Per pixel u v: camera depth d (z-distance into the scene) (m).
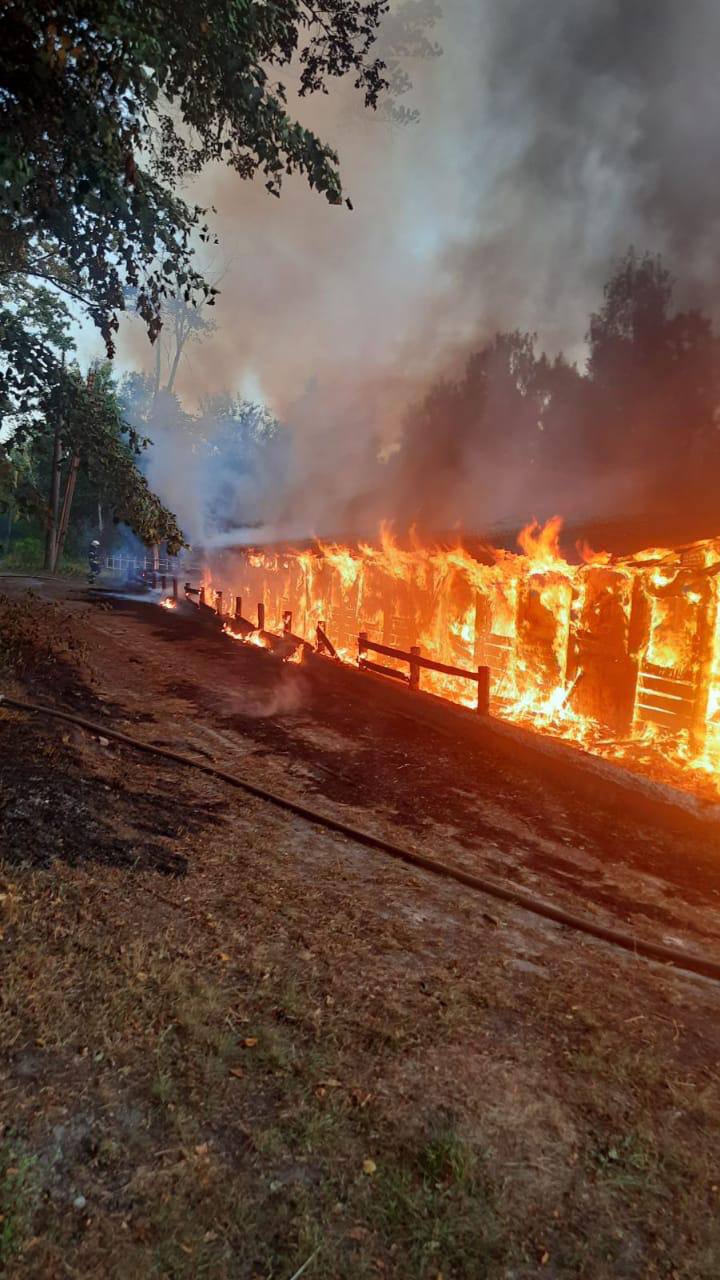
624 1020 4.55
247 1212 2.93
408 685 13.39
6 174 4.95
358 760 10.30
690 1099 3.82
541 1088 3.82
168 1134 3.27
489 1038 4.22
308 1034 4.07
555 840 7.78
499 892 6.37
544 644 14.47
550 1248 2.90
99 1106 3.35
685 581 11.38
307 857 6.80
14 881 5.11
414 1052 4.01
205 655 17.64
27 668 12.95
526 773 9.89
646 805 8.44
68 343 10.57
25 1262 2.62
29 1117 3.22
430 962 5.05
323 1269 2.72
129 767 8.62
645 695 12.09
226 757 10.02
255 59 5.72
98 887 5.36
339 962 4.90
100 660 15.81
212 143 6.61
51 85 4.95
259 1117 3.43
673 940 5.75
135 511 7.84
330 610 22.50
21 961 4.23
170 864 6.06
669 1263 2.88
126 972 4.36
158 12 5.08
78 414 7.45
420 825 8.04
